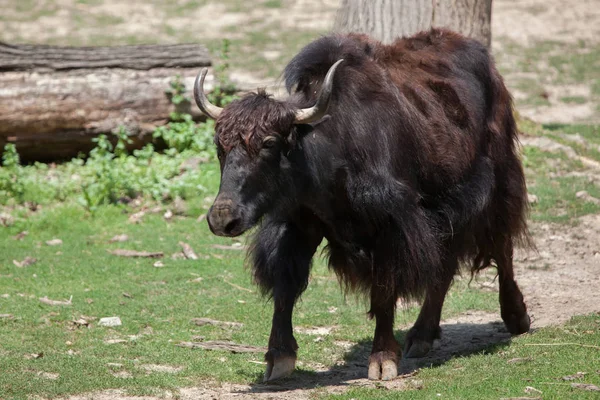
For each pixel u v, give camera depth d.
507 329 16.97
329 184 13.56
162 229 24.67
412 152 14.21
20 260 22.06
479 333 17.19
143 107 29.94
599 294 18.89
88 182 27.27
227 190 12.66
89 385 13.66
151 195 26.92
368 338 16.81
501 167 16.39
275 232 14.10
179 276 20.67
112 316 17.80
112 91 29.73
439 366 14.36
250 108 12.81
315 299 19.16
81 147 30.12
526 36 53.88
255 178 12.77
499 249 16.67
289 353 13.88
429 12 26.30
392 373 13.91
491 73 16.52
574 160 29.75
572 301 18.52
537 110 41.25
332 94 13.57
